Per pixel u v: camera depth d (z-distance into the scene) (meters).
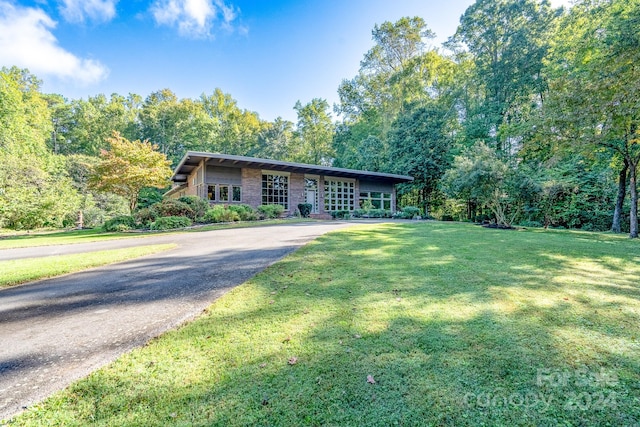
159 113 36.72
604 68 9.54
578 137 10.52
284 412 1.73
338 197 21.45
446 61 27.91
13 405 1.82
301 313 3.12
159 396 1.88
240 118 44.44
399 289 3.85
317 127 39.16
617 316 3.04
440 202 26.28
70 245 8.52
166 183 18.89
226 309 3.26
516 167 15.52
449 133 26.14
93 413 1.74
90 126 36.19
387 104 29.83
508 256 5.91
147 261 5.86
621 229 14.92
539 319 2.96
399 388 1.94
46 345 2.57
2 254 7.18
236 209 14.57
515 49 20.98
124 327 2.90
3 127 20.95
